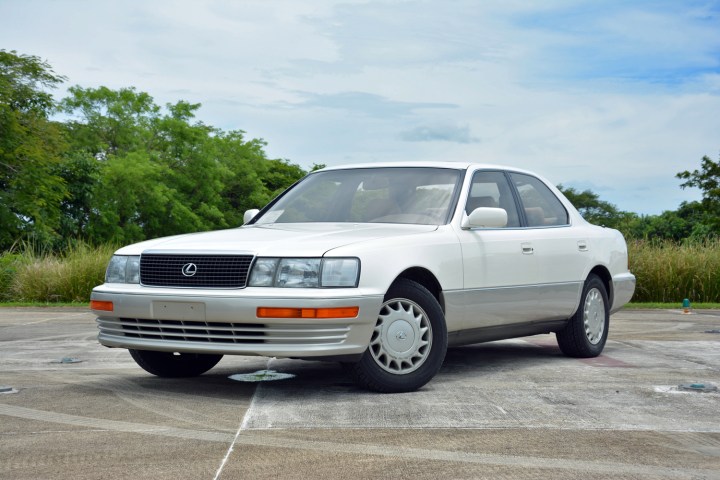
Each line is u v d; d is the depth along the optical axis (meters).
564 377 5.89
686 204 73.44
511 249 6.17
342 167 6.68
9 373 6.22
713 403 4.85
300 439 3.88
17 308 14.46
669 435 4.00
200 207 67.06
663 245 17.23
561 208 7.11
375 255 5.10
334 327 4.89
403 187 6.16
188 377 6.02
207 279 5.09
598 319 7.15
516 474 3.27
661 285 16.23
